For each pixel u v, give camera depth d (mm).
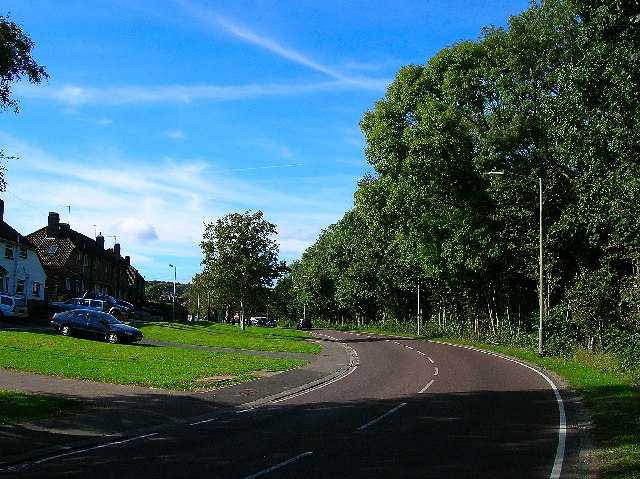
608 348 22141
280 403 14312
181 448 9305
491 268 36625
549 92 29266
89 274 63875
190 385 16375
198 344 31359
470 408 13156
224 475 7629
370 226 42438
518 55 29875
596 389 15422
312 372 20844
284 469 7926
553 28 28219
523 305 37812
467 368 22453
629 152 17406
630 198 17484
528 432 10500
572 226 27734
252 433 10531
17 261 47844
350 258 68938
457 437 10062
